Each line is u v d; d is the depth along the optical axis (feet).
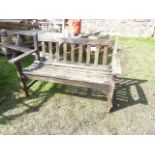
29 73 9.61
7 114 9.23
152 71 14.53
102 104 10.18
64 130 8.47
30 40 16.44
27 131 8.35
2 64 14.57
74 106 9.96
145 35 25.76
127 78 13.26
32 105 9.89
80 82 9.05
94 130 8.51
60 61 11.24
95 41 10.19
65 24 22.76
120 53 18.61
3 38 15.38
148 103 10.41
